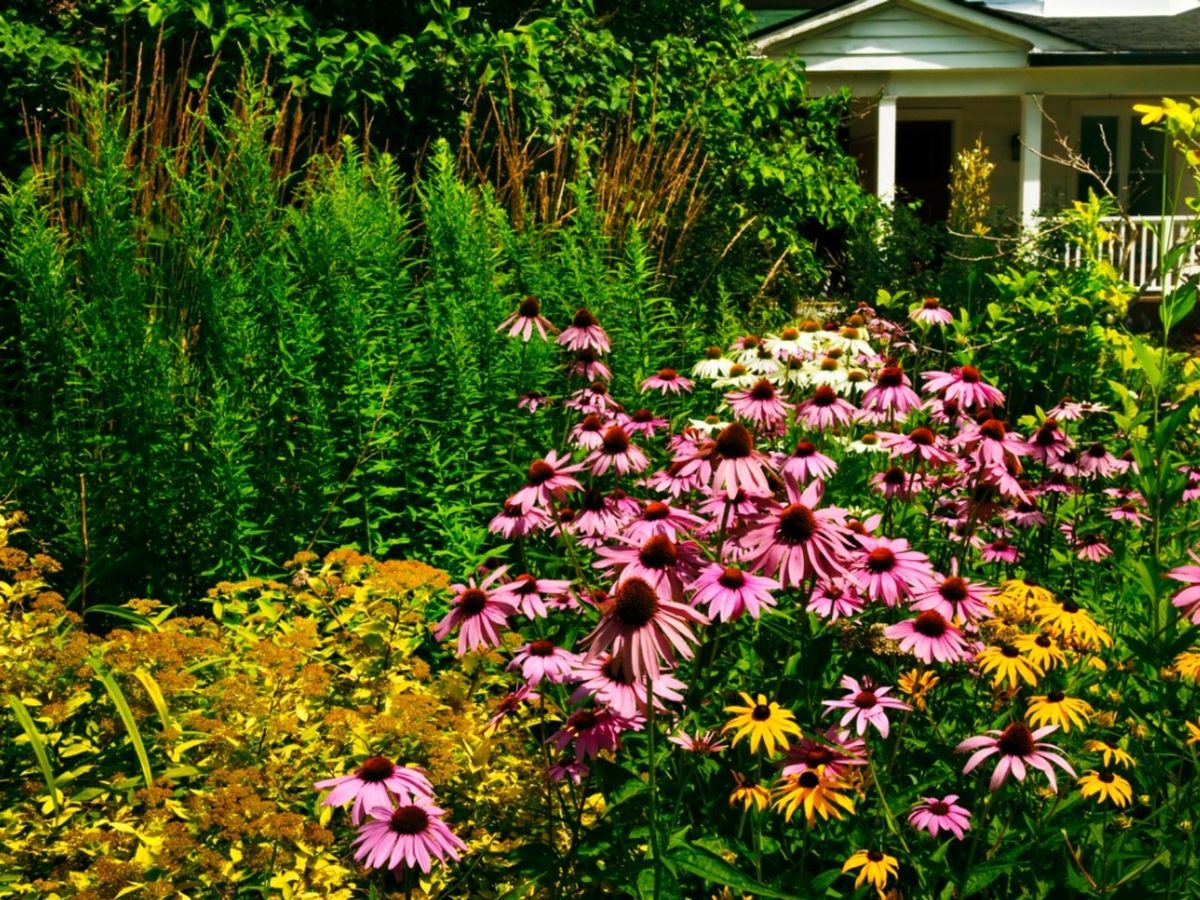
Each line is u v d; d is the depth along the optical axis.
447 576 3.08
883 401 3.59
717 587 2.17
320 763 2.64
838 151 10.17
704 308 6.48
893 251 9.74
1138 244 15.02
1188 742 2.60
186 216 4.49
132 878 2.25
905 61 14.17
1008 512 3.84
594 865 2.36
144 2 6.14
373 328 4.46
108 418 4.06
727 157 8.53
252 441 4.18
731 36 9.55
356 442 4.22
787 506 2.29
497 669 3.19
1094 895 2.27
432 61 6.73
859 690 2.46
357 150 6.32
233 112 5.21
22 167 5.75
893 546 2.50
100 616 3.84
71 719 2.77
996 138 16.28
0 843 2.37
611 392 5.07
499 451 4.46
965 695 2.88
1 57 5.84
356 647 2.97
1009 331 6.02
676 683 2.25
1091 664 2.81
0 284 4.83
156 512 3.89
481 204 6.00
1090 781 2.38
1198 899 2.25
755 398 3.38
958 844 2.52
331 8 6.96
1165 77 14.53
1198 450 4.60
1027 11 16.86
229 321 4.20
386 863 2.31
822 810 2.14
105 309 4.16
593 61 7.79
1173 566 3.59
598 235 5.73
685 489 3.09
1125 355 3.62
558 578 3.30
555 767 2.41
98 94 4.80
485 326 4.70
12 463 3.97
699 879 2.44
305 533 4.09
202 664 2.79
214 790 2.44
